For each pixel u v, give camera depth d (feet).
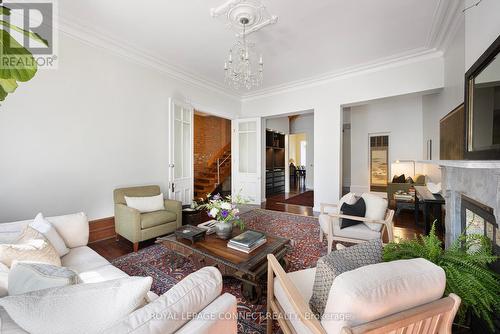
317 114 16.01
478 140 5.43
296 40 10.75
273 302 4.75
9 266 4.17
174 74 14.11
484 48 5.44
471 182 5.59
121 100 11.45
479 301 3.70
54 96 9.21
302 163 37.60
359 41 10.88
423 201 11.39
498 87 4.65
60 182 9.43
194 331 2.55
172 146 12.91
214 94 17.35
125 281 2.67
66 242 6.35
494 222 4.75
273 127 25.53
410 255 4.46
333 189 15.46
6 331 2.35
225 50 11.76
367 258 3.81
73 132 9.77
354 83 14.47
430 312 2.77
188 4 8.30
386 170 22.86
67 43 9.54
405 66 12.76
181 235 7.26
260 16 8.88
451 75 10.39
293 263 8.06
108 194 10.98
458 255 4.21
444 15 8.96
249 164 19.58
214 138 26.73
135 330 2.22
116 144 11.27
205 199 19.86
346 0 8.09
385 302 2.54
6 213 8.16
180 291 2.86
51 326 2.31
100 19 9.19
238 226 8.52
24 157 8.53
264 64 13.34
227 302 3.13
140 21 9.32
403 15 8.96
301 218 14.32
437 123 16.56
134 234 9.24
